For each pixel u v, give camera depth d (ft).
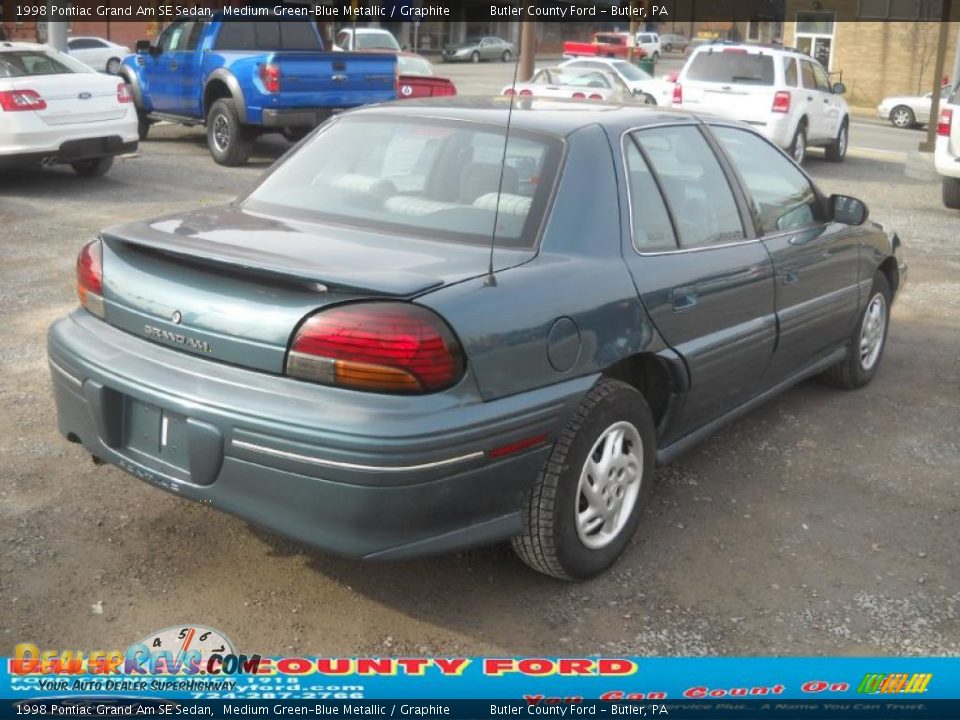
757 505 14.56
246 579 12.14
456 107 14.05
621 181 12.78
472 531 10.68
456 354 10.12
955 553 13.41
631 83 71.92
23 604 11.44
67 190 38.37
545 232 11.81
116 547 12.71
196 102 48.83
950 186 41.52
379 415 9.79
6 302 23.58
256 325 10.34
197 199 37.63
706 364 13.55
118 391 11.15
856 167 58.08
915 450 16.79
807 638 11.39
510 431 10.53
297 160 14.03
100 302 11.83
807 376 17.42
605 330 11.74
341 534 10.02
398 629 11.31
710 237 14.17
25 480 14.40
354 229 12.26
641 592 12.17
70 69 39.27
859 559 13.15
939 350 22.53
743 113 52.42
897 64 122.11
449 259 11.20
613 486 12.21
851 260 17.71
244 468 10.26
